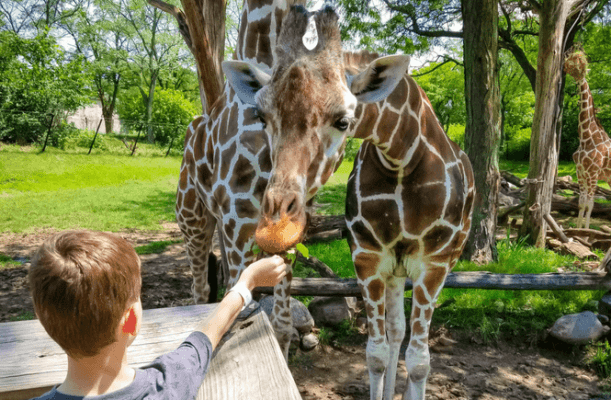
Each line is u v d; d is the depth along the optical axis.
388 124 2.39
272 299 4.40
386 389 3.18
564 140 27.98
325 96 1.76
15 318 4.89
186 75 41.09
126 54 35.56
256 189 2.93
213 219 4.36
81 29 34.19
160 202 12.98
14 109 21.05
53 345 1.94
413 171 2.56
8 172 15.55
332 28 1.83
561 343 4.21
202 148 3.48
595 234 8.38
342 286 4.37
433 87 27.52
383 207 2.64
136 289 0.94
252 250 3.11
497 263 6.57
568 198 11.33
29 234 8.83
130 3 33.81
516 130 31.69
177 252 7.84
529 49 15.98
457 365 3.95
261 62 2.98
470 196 3.07
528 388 3.61
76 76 24.52
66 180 15.72
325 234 7.96
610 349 3.99
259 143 2.85
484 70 6.45
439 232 2.66
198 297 4.57
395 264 2.82
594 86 22.25
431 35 11.14
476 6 6.34
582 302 5.01
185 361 1.08
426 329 2.78
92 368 0.91
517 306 4.96
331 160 1.89
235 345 1.80
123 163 20.53
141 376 0.97
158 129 29.83
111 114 39.03
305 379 3.71
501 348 4.27
